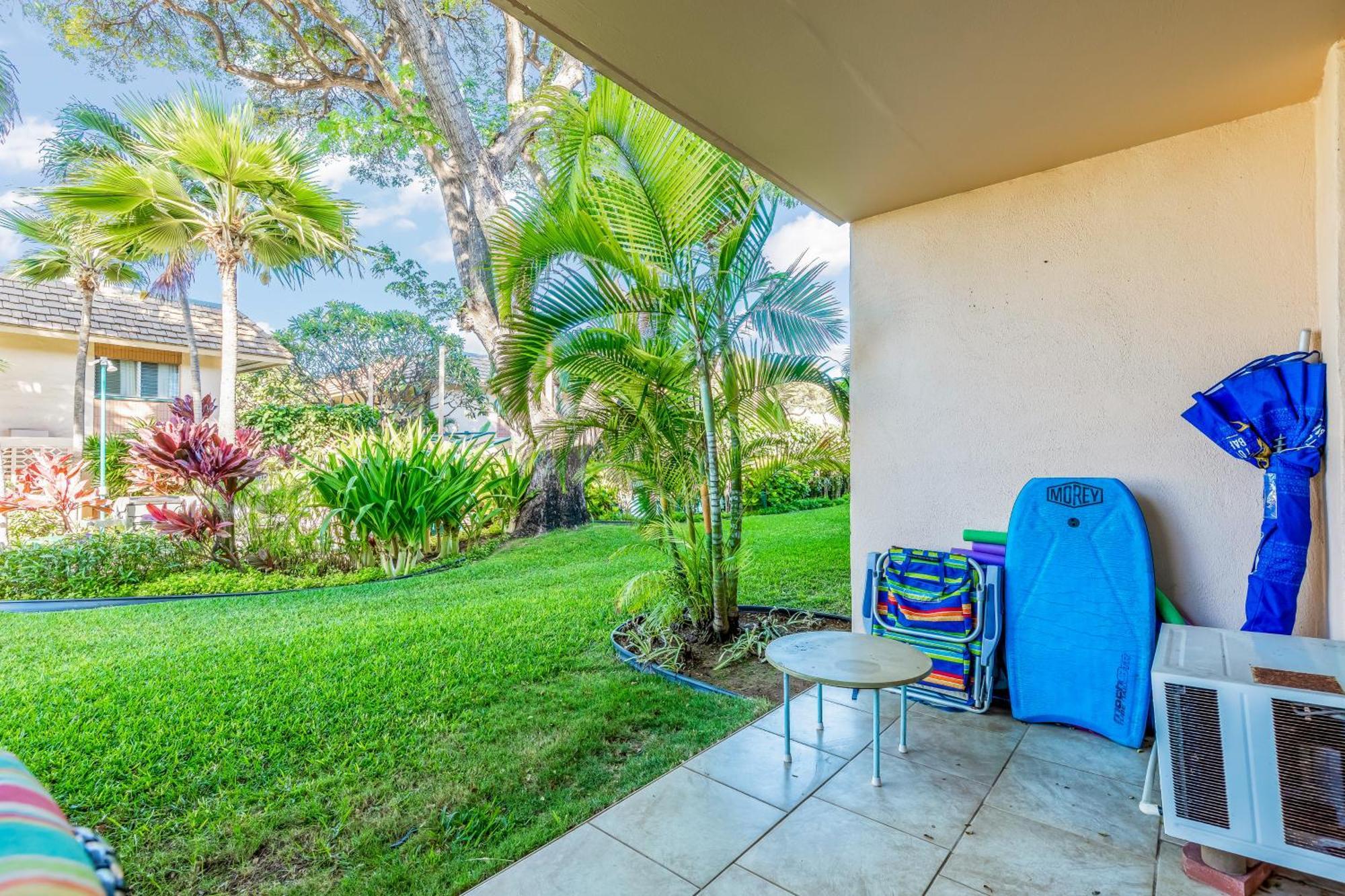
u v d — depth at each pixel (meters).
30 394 10.36
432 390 18.31
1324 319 2.03
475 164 8.19
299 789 2.04
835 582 4.99
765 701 2.76
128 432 10.55
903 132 2.38
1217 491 2.33
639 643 3.54
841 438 3.75
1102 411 2.57
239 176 7.45
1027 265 2.75
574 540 7.25
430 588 5.07
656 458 3.49
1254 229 2.27
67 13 8.59
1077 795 1.97
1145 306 2.48
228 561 5.77
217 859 1.70
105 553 5.33
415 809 1.93
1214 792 1.50
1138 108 2.21
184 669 3.16
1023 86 2.07
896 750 2.28
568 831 1.81
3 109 7.65
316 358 16.98
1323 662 1.62
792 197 3.04
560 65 8.52
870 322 3.22
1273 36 1.80
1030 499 2.55
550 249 3.25
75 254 8.98
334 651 3.43
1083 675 2.38
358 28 9.60
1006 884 1.56
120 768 2.18
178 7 8.88
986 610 2.59
